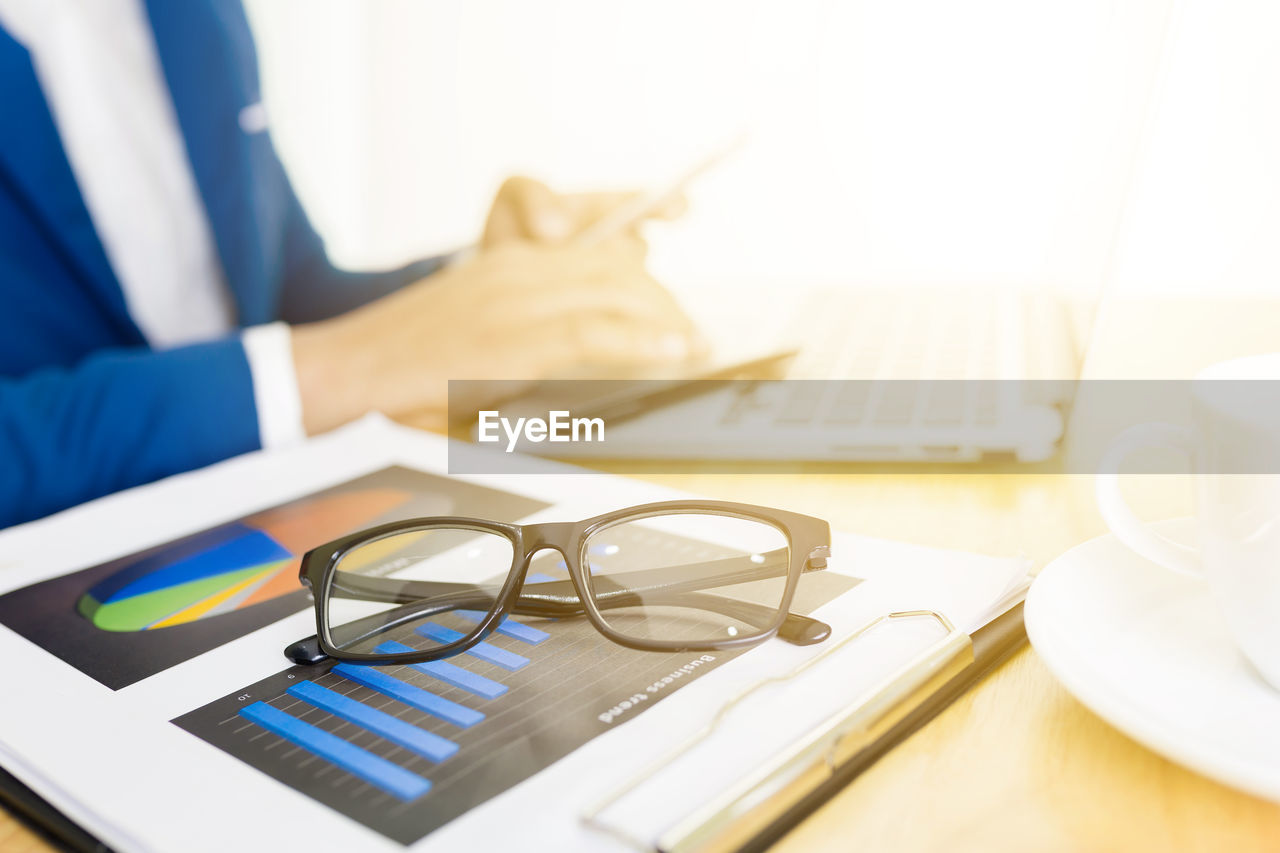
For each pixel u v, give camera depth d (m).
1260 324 0.62
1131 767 0.36
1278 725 0.34
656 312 0.65
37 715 0.38
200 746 0.36
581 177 0.94
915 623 0.39
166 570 0.46
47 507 0.56
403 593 0.42
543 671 0.38
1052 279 0.61
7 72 0.71
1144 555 0.38
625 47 0.90
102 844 0.34
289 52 1.01
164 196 0.83
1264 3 0.62
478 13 0.94
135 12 0.81
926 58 0.73
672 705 0.37
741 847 0.33
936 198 0.74
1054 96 0.64
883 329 0.63
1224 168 0.65
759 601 0.40
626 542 0.43
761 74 0.83
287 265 0.87
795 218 0.80
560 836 0.33
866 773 0.36
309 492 0.52
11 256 0.73
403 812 0.34
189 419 0.58
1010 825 0.34
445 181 1.00
